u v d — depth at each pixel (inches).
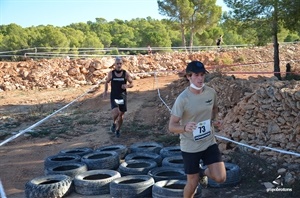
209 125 183.6
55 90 766.5
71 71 819.4
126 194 240.8
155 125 448.1
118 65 370.3
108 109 550.9
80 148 354.3
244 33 616.7
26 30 1983.3
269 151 281.7
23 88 786.2
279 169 263.7
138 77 816.9
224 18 600.1
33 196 248.1
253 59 985.5
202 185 242.4
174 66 908.6
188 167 185.9
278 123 287.0
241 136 308.8
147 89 663.1
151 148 340.5
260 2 542.6
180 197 226.5
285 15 522.0
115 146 348.5
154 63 895.7
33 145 398.0
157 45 1889.8
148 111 504.7
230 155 302.8
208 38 1835.6
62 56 1089.4
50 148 386.0
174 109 180.4
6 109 608.1
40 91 764.0
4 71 809.5
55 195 249.4
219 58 940.6
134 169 278.7
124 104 381.7
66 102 638.5
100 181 257.6
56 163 301.0
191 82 179.5
